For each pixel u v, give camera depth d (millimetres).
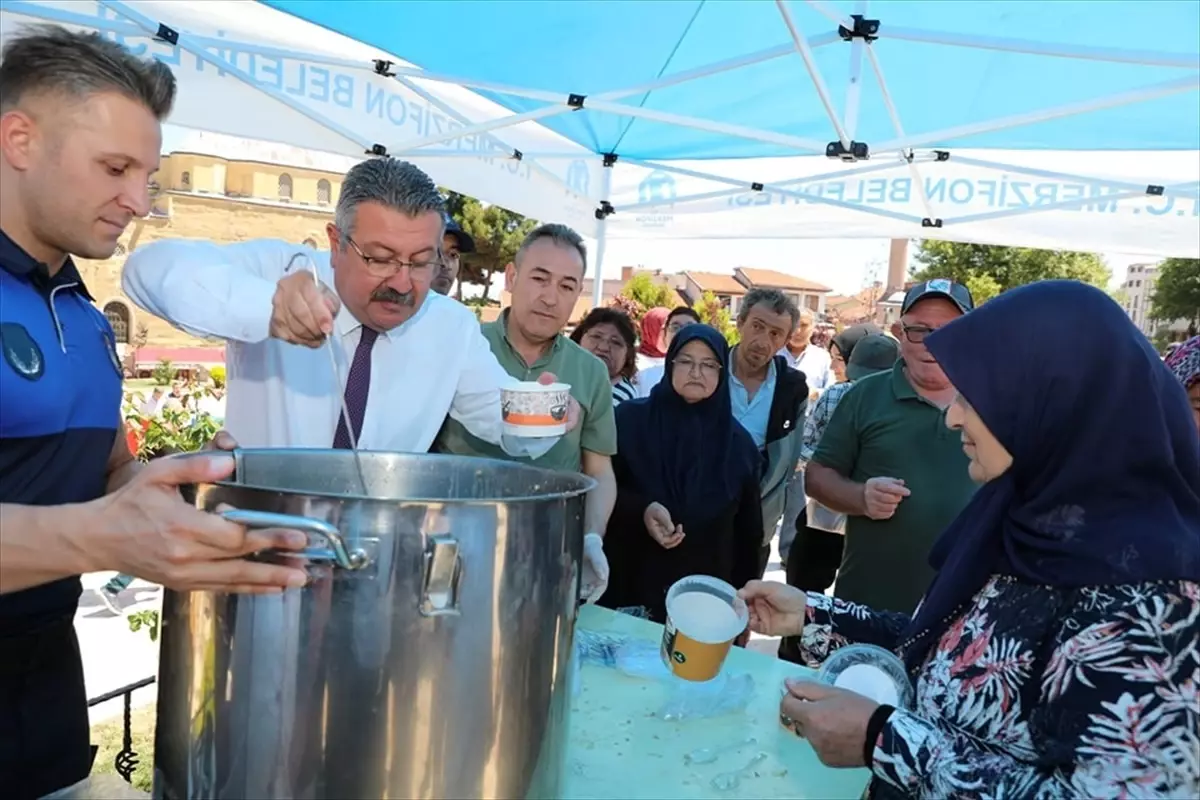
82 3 2393
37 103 1009
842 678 1200
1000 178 4230
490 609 828
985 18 2955
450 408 1886
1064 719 895
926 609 1157
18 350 1081
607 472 2354
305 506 789
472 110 3748
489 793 858
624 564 2521
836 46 3281
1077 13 2818
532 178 4273
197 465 801
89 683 3273
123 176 1067
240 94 2752
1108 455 953
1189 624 869
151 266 1364
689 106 3994
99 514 784
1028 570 1006
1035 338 998
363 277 1504
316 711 807
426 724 813
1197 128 3668
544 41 3215
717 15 3111
